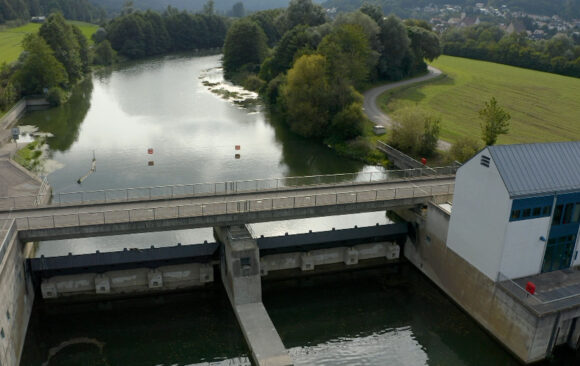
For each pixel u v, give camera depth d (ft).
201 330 146.61
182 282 160.25
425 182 189.88
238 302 145.89
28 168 257.34
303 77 323.37
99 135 321.52
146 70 583.17
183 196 167.94
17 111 363.35
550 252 140.56
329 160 286.25
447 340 144.56
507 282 134.51
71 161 270.87
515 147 135.54
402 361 136.56
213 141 313.94
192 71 577.43
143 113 379.96
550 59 606.14
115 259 151.43
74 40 508.12
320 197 170.19
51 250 179.42
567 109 404.77
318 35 426.92
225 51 570.05
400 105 380.17
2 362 111.75
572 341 131.03
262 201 165.37
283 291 166.30
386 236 177.99
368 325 151.43
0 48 574.56
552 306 125.29
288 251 168.14
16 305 128.16
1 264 117.60
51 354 136.98
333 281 172.55
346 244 174.40
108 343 141.18
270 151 298.56
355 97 325.01
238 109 398.21
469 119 360.89
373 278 174.60
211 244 158.61
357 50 367.25
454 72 561.84
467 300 149.07
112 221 147.02
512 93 458.09
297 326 150.41
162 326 147.64
